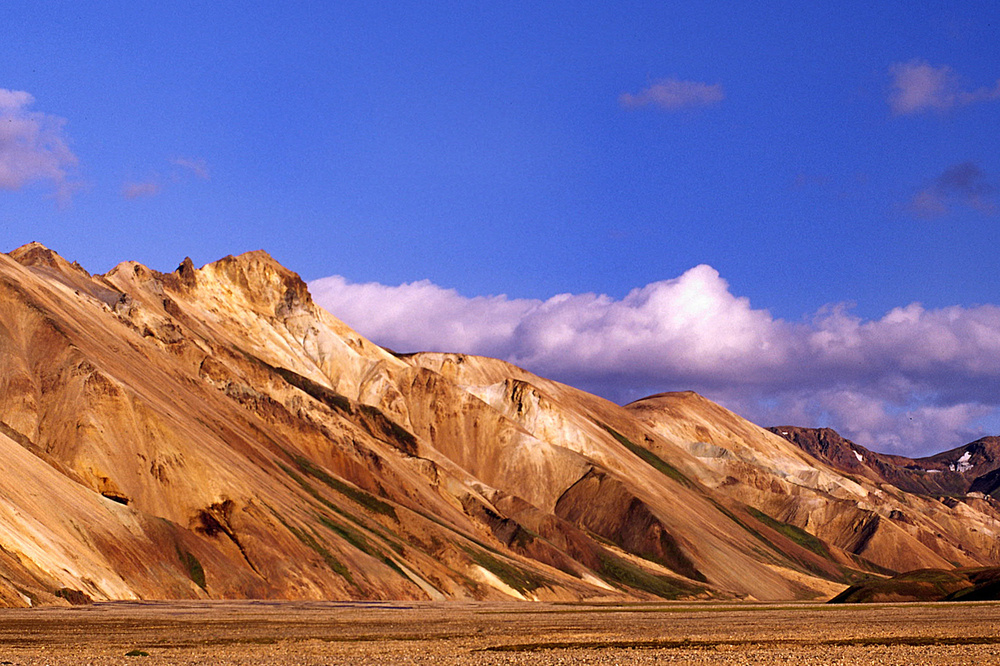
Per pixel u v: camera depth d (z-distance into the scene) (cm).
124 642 6181
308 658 5356
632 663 5047
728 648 5972
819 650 5769
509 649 5969
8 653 5428
